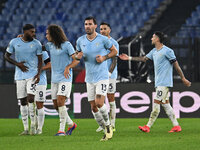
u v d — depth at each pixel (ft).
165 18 209.26
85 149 60.13
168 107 91.61
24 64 84.33
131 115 132.57
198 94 131.85
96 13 213.25
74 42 141.69
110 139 73.46
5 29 199.93
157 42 89.40
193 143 67.67
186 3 212.02
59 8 217.97
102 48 72.90
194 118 130.72
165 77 88.99
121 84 132.57
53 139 74.54
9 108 135.03
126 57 94.48
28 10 220.64
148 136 81.00
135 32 201.46
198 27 139.85
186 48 133.28
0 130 100.63
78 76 137.49
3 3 224.74
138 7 214.07
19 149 61.57
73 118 132.98
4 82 138.51
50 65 88.74
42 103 89.25
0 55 137.90
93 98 74.79
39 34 131.13
